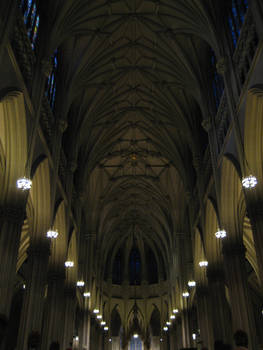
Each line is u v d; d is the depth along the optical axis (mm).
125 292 45344
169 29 20219
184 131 24547
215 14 16688
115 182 35281
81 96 23594
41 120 16109
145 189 37125
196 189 24484
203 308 22984
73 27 18641
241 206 17062
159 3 19234
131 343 44062
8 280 11859
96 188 34188
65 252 20484
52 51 16281
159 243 44438
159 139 29109
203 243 21312
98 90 24016
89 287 31266
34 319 14906
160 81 23984
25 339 14234
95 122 26266
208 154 20609
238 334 6699
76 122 23906
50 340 18312
